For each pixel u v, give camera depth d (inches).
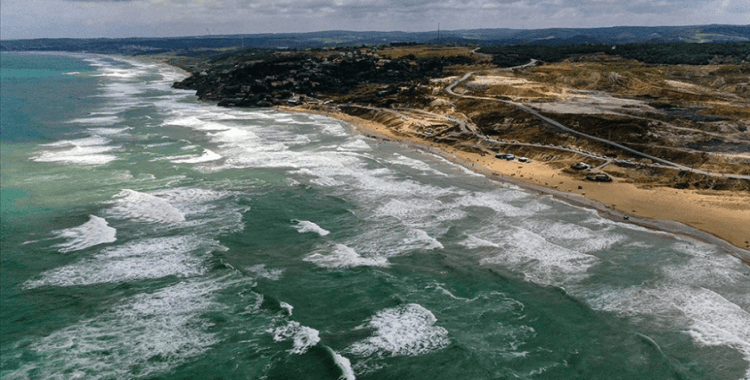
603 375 1338.6
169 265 1924.2
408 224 2365.9
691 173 3056.1
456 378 1326.3
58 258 1963.6
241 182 3014.3
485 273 1889.8
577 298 1702.8
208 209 2544.3
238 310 1632.6
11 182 2925.7
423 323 1566.2
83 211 2465.6
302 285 1798.7
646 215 2472.9
